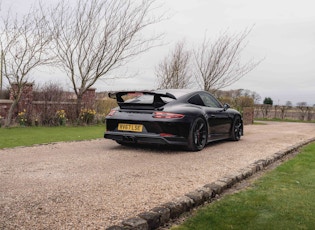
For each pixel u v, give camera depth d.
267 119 24.44
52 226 2.17
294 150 6.16
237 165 4.38
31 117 10.47
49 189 3.03
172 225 2.36
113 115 5.45
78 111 11.47
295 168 4.36
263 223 2.33
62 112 10.91
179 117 5.10
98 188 3.10
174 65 15.30
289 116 24.73
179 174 3.77
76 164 4.23
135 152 5.30
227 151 5.64
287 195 3.03
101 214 2.41
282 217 2.45
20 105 10.81
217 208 2.67
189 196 2.78
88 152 5.22
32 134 7.95
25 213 2.39
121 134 5.31
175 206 2.52
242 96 23.36
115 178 3.51
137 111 5.26
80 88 11.53
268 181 3.61
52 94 11.04
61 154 4.98
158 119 5.01
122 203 2.67
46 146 5.78
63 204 2.61
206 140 5.80
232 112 7.00
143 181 3.40
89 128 10.12
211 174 3.81
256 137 8.29
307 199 2.90
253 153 5.45
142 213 2.34
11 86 9.99
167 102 5.28
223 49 13.43
